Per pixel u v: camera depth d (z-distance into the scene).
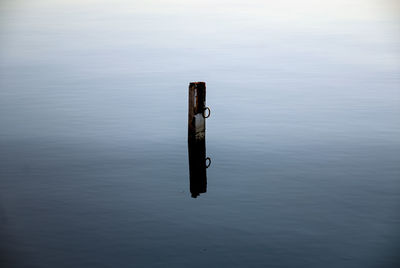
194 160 16.31
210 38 39.16
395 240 10.98
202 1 59.25
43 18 48.12
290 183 14.36
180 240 11.06
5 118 20.80
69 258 10.31
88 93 24.73
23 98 23.81
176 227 11.68
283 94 24.58
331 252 10.53
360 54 33.53
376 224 11.74
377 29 42.31
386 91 24.84
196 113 16.42
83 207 12.76
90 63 31.36
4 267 9.90
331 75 28.27
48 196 13.45
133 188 14.09
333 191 13.73
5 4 56.81
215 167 15.74
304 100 23.50
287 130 19.34
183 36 39.84
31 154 16.80
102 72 29.12
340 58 32.53
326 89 25.41
